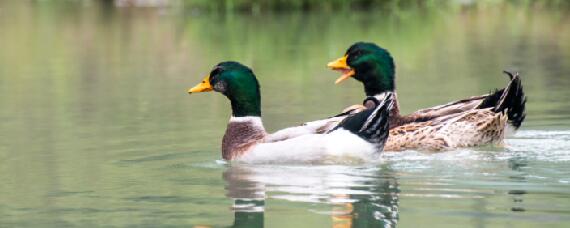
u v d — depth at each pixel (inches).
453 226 367.2
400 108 688.4
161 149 547.2
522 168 470.9
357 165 487.5
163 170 489.1
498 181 442.3
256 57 996.6
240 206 409.1
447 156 509.4
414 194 420.8
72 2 1781.5
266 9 1494.8
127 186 454.0
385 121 490.3
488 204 399.5
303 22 1331.2
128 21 1416.1
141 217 396.5
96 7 1670.8
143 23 1381.6
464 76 837.2
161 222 387.5
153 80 867.4
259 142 507.8
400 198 413.7
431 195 418.3
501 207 394.0
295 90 782.5
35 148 560.4
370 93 577.3
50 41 1213.1
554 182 438.3
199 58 1003.9
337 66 582.2
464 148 534.3
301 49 1047.0
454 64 914.7
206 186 449.4
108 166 502.3
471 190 426.0
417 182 444.5
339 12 1469.0
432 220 376.5
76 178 474.0
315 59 968.3
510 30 1195.3
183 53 1052.5
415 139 534.6
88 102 749.9
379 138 491.5
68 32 1300.4
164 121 649.0
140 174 480.4
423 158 504.4
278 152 497.0
